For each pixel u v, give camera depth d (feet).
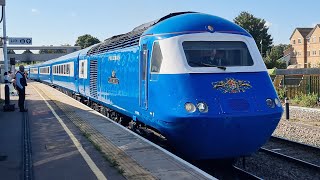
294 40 357.00
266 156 37.09
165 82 29.89
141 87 34.76
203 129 27.66
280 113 29.40
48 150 31.17
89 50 62.85
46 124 44.83
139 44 35.50
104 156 28.68
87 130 40.09
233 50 31.17
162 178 23.20
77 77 75.10
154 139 36.68
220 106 27.81
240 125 27.99
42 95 91.56
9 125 44.32
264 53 328.29
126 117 46.91
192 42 30.60
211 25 31.76
